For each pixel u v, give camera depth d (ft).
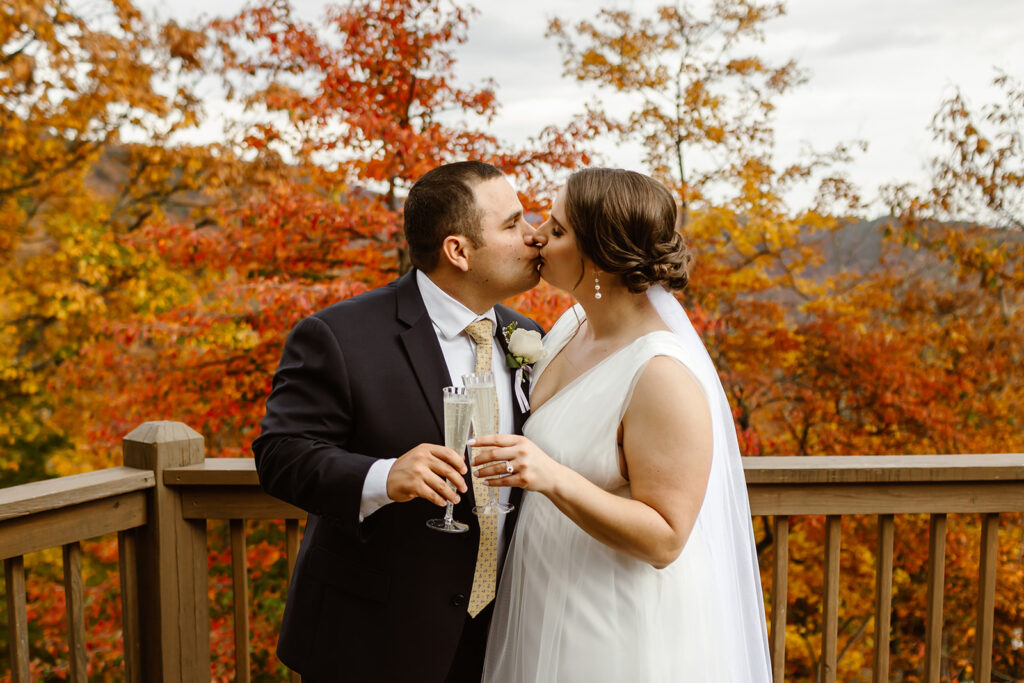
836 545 7.56
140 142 26.58
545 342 7.16
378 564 5.95
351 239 17.67
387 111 17.99
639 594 5.60
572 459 5.69
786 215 22.85
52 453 27.99
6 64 23.17
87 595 20.39
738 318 23.04
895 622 23.35
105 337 25.02
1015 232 21.90
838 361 21.80
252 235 17.39
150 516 7.47
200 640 7.77
